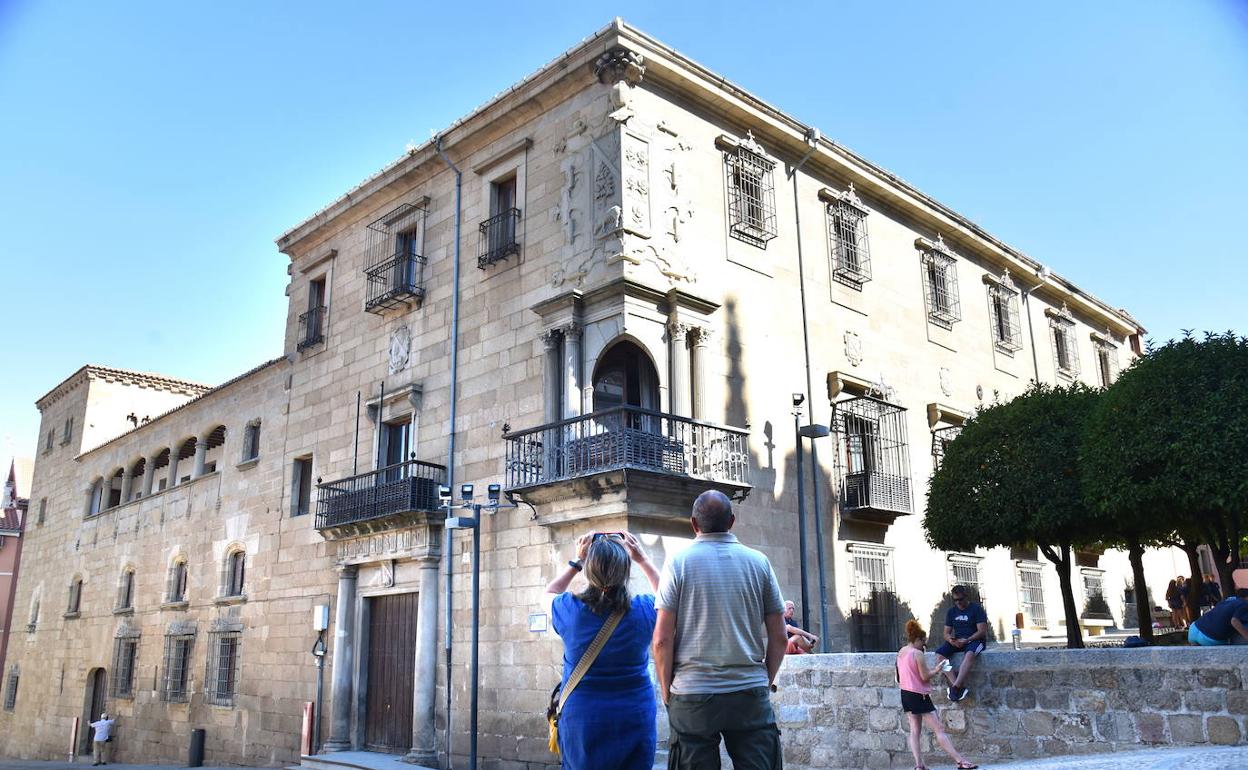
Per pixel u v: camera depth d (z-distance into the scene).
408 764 15.93
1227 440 12.61
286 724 20.02
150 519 28.78
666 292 15.50
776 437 17.08
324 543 20.31
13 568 45.59
